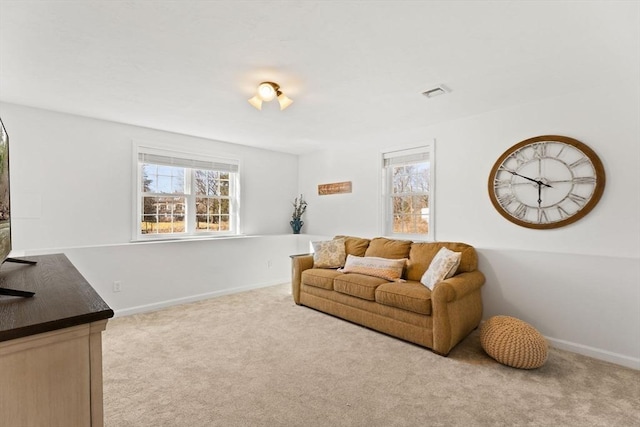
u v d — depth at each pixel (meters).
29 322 0.78
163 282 3.88
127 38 1.96
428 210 3.91
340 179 4.98
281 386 2.14
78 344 0.86
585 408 1.91
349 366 2.42
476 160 3.43
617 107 2.61
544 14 1.71
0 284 1.23
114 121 3.73
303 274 3.91
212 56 2.18
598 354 2.59
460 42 2.00
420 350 2.70
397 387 2.13
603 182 2.66
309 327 3.22
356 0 1.61
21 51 2.11
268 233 5.34
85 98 2.99
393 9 1.68
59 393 0.83
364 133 4.24
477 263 3.28
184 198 4.48
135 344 2.78
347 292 3.31
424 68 2.36
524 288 3.01
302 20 1.77
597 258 2.62
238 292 4.62
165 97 2.96
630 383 2.20
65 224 3.45
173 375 2.26
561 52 2.12
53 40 1.98
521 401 1.98
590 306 2.65
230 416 1.82
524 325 2.49
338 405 1.94
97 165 3.64
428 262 3.34
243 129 4.07
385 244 3.80
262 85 2.56
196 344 2.79
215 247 4.39
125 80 2.58
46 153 3.33
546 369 2.39
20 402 0.77
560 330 2.80
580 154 2.77
